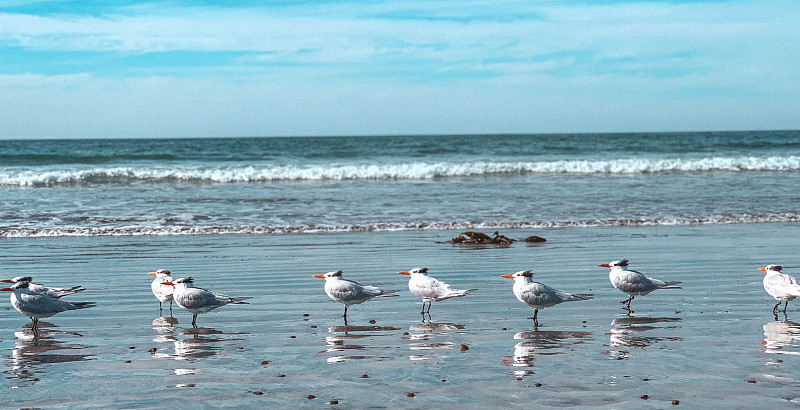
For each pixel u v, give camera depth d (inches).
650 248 605.6
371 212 860.0
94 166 1594.5
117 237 684.7
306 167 1459.2
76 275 492.4
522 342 313.6
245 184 1256.2
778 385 249.3
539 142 2832.2
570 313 374.0
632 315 368.2
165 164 1658.5
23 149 2434.8
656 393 241.6
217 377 263.7
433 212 860.6
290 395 242.2
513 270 506.0
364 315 372.2
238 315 372.8
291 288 444.8
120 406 233.1
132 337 327.9
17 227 733.3
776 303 395.2
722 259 545.3
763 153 2026.3
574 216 824.3
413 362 282.2
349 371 270.1
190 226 741.9
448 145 2491.4
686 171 1515.7
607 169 1509.6
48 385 255.6
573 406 229.6
